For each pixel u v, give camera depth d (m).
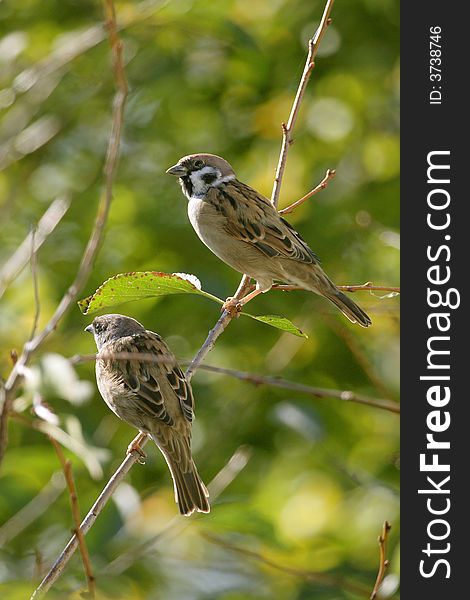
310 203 13.88
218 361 12.99
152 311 12.95
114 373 8.97
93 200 13.93
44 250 13.40
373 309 11.52
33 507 10.12
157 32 13.70
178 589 11.43
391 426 13.24
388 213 13.92
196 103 14.90
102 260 13.24
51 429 7.02
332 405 12.97
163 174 14.22
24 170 14.28
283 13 14.52
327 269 13.50
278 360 12.93
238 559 11.44
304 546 11.94
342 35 14.48
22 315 12.84
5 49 13.55
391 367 13.06
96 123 15.01
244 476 12.82
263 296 12.89
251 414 12.85
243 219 9.99
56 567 6.55
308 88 14.62
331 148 14.77
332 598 10.56
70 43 13.18
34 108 13.63
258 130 14.68
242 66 14.20
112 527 10.14
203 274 12.08
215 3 12.95
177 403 8.82
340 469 11.64
